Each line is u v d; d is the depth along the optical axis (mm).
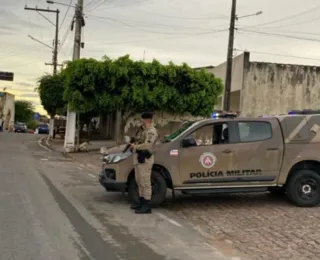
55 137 44844
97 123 54156
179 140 10320
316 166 10734
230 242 8016
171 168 10203
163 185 10320
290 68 26969
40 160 20531
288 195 10719
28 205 10062
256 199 11570
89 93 22672
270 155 10414
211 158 10273
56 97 38031
